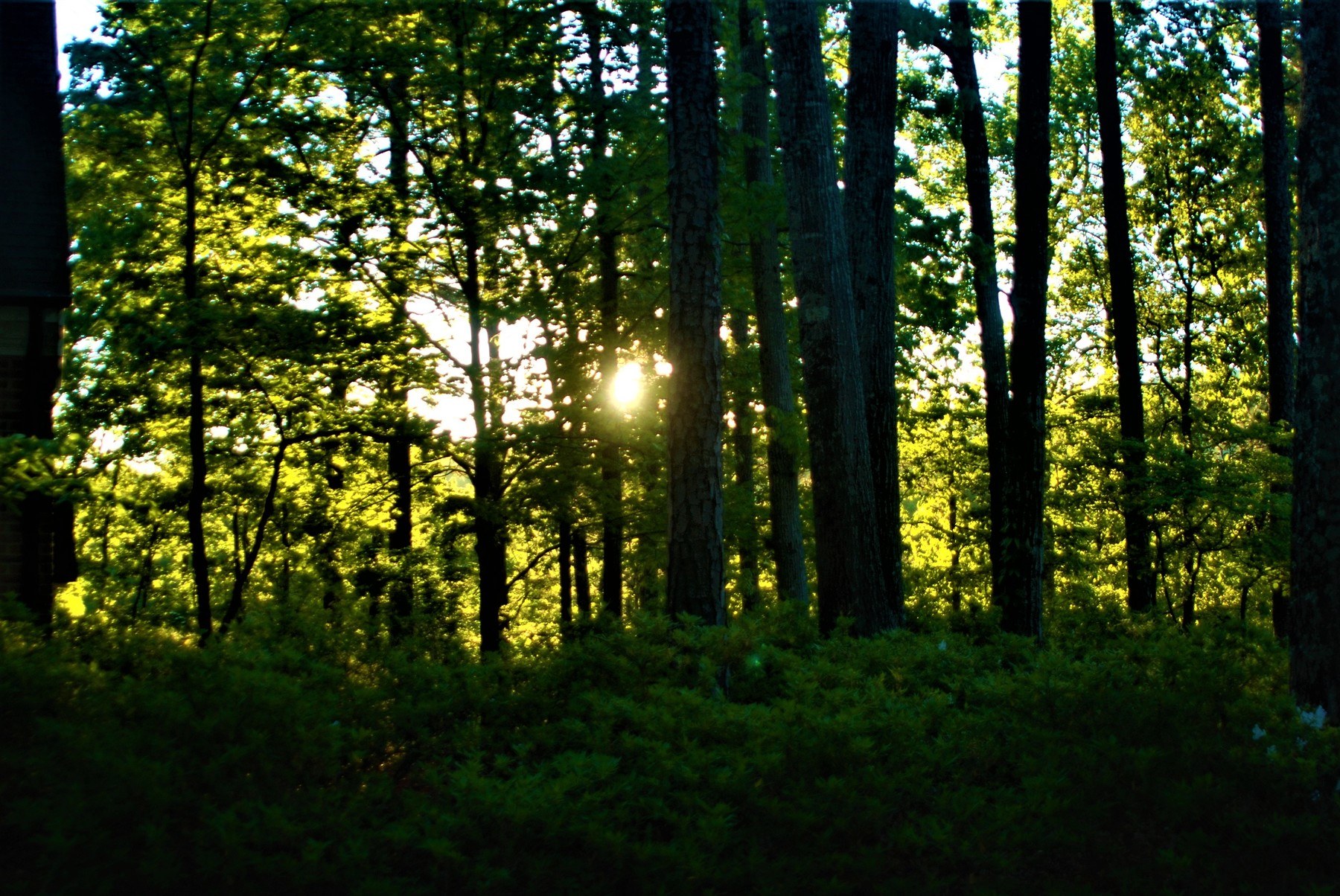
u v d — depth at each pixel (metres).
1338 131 6.85
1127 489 17.00
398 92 13.60
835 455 10.52
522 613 21.27
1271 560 16.70
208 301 13.12
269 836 4.26
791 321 18.88
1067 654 7.70
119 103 13.02
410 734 5.52
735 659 6.89
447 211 13.38
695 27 8.73
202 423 14.11
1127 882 4.50
